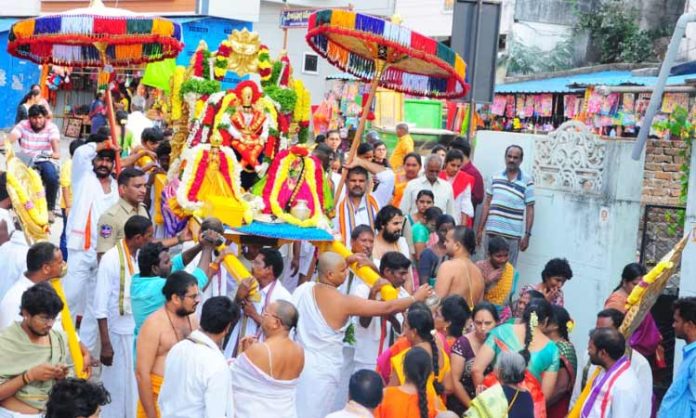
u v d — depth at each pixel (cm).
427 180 1120
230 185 897
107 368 801
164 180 1021
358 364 827
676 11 2430
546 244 1095
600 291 1024
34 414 612
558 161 1084
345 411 574
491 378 687
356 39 951
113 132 1028
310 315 758
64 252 1235
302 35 2684
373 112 1655
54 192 1478
